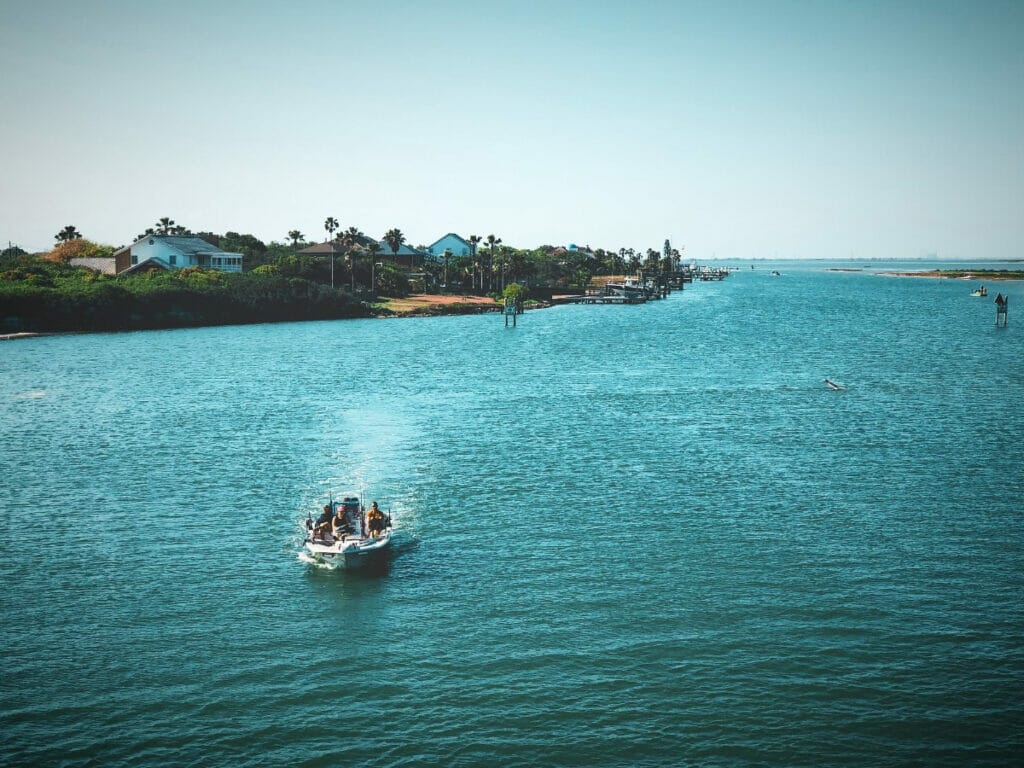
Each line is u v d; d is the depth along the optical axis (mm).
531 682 34156
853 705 32531
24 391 98062
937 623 38438
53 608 40375
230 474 62250
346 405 89000
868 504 54312
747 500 55188
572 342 154000
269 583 43094
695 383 103625
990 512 52688
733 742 30578
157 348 141500
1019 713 31953
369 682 34250
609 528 50156
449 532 49781
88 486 59344
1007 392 95562
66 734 31109
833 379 106500
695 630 37969
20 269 180625
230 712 32406
